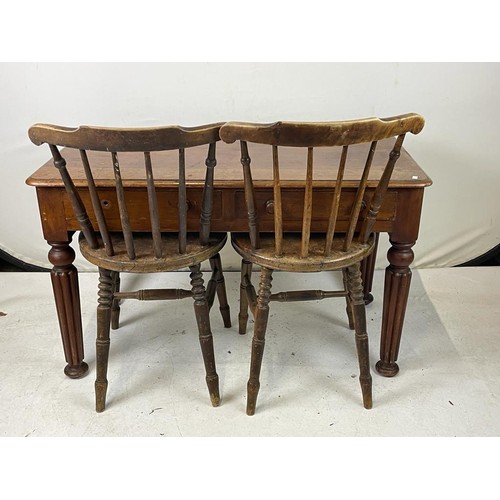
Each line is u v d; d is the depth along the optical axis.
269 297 1.58
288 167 1.69
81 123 2.29
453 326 2.13
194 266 1.61
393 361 1.83
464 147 2.35
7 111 2.26
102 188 1.57
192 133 1.32
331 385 1.82
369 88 2.24
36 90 2.22
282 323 2.16
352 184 1.55
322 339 2.06
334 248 1.58
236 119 2.30
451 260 2.59
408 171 1.65
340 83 2.23
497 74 2.21
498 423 1.65
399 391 1.78
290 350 2.00
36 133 1.33
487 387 1.80
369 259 2.17
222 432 1.63
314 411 1.71
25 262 2.58
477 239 2.55
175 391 1.79
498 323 2.15
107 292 1.61
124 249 1.61
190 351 1.99
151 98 2.25
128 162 1.73
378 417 1.68
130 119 2.29
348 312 2.09
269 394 1.78
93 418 1.68
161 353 1.98
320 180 1.58
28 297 2.33
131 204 1.60
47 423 1.66
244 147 1.35
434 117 2.29
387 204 1.59
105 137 1.30
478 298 2.32
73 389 1.79
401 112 2.29
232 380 1.84
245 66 2.20
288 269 1.52
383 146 1.93
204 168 1.68
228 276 2.55
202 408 1.72
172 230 1.63
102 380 1.67
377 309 2.25
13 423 1.65
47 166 1.68
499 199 2.46
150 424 1.66
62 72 2.19
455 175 2.41
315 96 2.26
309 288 2.43
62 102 2.25
